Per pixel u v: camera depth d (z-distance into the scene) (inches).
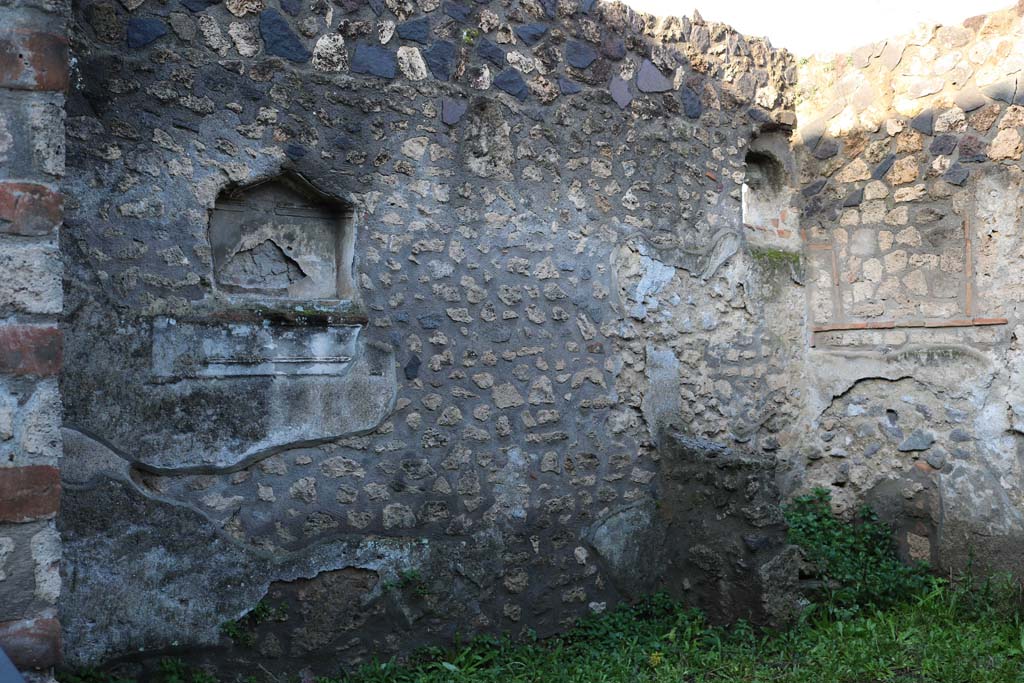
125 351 142.1
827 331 228.2
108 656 140.1
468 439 177.8
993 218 199.3
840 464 225.8
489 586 179.6
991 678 158.2
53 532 96.5
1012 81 196.4
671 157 209.9
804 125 233.0
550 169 190.5
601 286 197.6
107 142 141.6
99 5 141.4
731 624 190.1
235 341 151.9
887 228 217.9
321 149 161.6
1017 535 194.4
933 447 209.6
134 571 142.5
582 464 193.5
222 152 151.9
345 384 163.6
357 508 164.7
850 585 204.8
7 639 93.7
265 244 160.9
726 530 191.5
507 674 168.4
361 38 166.2
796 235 233.5
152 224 145.6
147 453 143.9
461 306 177.8
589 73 196.4
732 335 220.2
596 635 187.8
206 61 150.6
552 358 189.8
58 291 97.0
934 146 210.1
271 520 155.9
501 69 183.6
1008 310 196.2
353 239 165.8
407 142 171.5
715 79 219.0
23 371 95.0
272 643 156.0
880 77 219.3
